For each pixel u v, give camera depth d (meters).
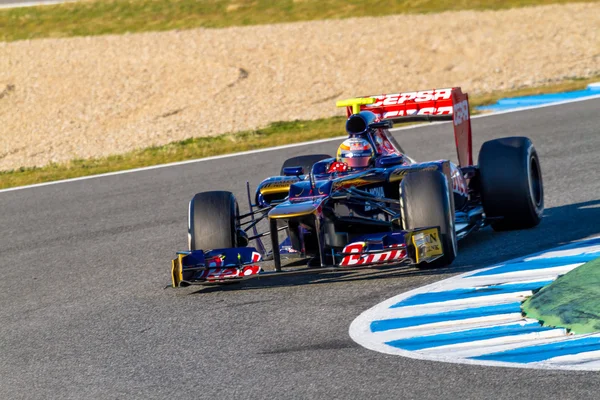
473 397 16.19
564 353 17.72
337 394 17.22
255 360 19.88
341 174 28.31
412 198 25.22
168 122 75.88
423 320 21.08
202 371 19.64
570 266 24.16
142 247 35.72
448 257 25.44
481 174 30.12
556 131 53.69
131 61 100.00
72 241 38.66
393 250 24.19
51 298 29.12
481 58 94.06
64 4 138.25
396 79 86.06
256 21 124.31
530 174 29.98
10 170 64.06
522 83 79.81
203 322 23.66
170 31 118.12
